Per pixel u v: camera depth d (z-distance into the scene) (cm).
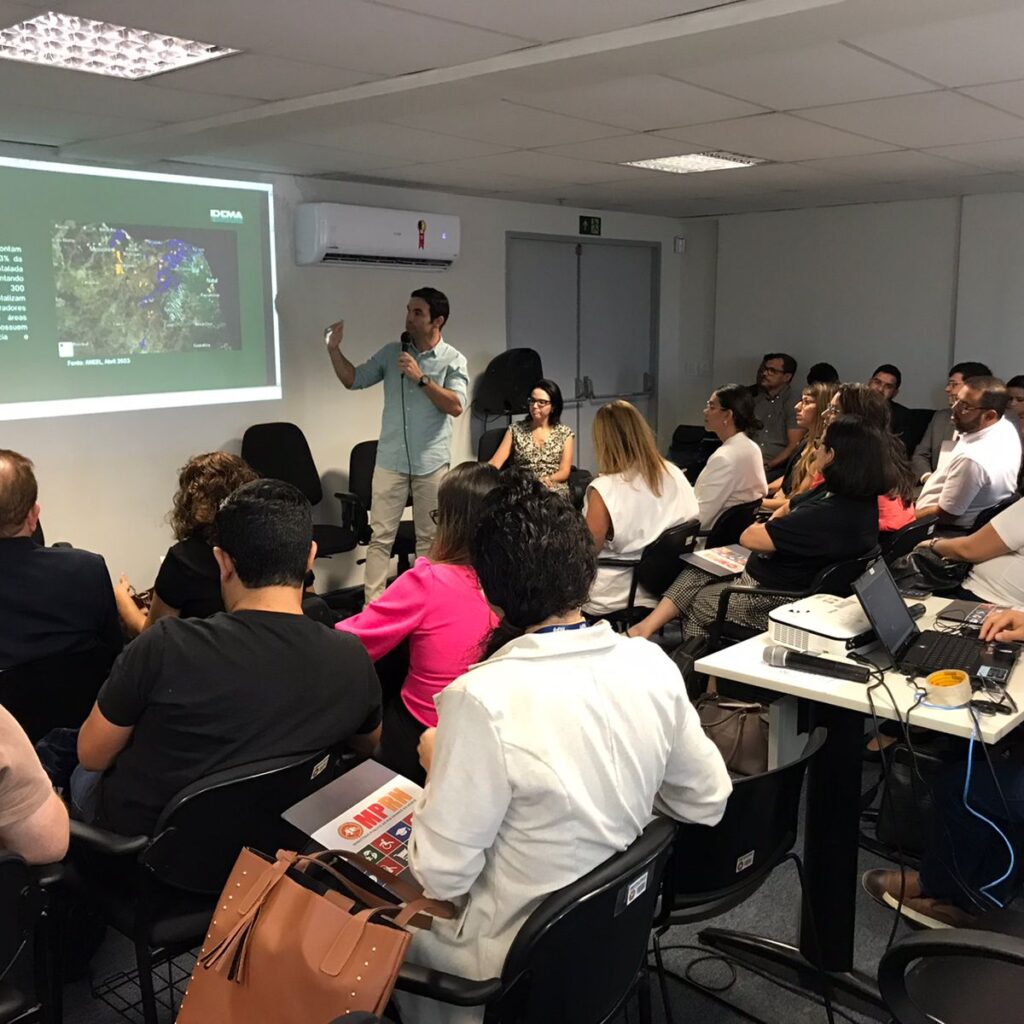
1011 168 493
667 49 246
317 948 123
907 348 660
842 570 296
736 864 172
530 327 659
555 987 130
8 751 143
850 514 298
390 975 119
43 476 418
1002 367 616
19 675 220
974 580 295
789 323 713
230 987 128
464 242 591
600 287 708
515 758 122
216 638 161
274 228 492
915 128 379
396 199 545
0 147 389
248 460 475
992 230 605
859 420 301
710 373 768
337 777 172
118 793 167
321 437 529
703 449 710
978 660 216
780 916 243
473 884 131
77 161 414
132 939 167
